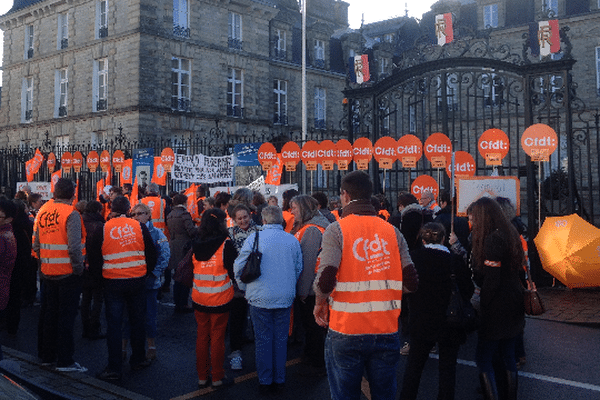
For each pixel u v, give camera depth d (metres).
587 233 8.28
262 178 11.34
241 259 5.16
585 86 24.88
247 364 6.34
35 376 5.76
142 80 24.03
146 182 14.05
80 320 8.51
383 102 11.88
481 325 4.37
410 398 4.41
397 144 10.22
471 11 28.58
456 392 5.27
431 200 8.24
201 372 5.51
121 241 5.75
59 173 15.59
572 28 25.25
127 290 5.77
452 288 4.34
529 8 26.22
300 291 5.90
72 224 5.76
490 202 4.45
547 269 8.78
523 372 5.79
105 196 10.75
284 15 31.25
